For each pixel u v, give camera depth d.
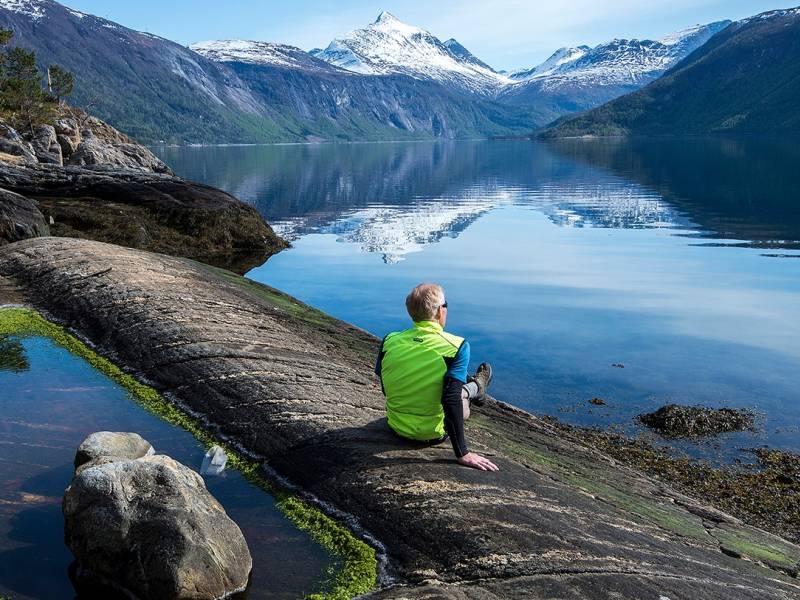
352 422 6.28
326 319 12.28
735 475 8.06
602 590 3.92
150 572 3.84
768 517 7.12
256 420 6.43
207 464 5.70
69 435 6.08
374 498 4.98
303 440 5.95
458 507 4.75
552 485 5.68
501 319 14.90
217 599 3.92
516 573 4.06
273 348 8.61
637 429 9.34
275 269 20.47
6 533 4.40
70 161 40.34
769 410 9.94
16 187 22.56
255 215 24.91
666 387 10.83
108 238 21.05
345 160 109.62
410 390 5.53
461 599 3.66
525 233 29.06
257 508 5.09
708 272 20.28
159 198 23.75
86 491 4.07
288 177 65.12
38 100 48.62
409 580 4.16
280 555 4.44
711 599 4.05
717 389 10.75
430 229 30.31
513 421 8.55
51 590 3.91
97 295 10.34
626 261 22.19
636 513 5.79
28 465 5.38
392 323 14.41
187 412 6.87
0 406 6.71
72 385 7.48
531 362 11.98
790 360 12.10
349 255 23.27
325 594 4.02
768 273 20.00
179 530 3.91
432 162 100.69
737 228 29.86
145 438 6.23
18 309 10.43
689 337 13.53
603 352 12.56
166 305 9.78
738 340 13.31
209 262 21.16
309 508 5.04
